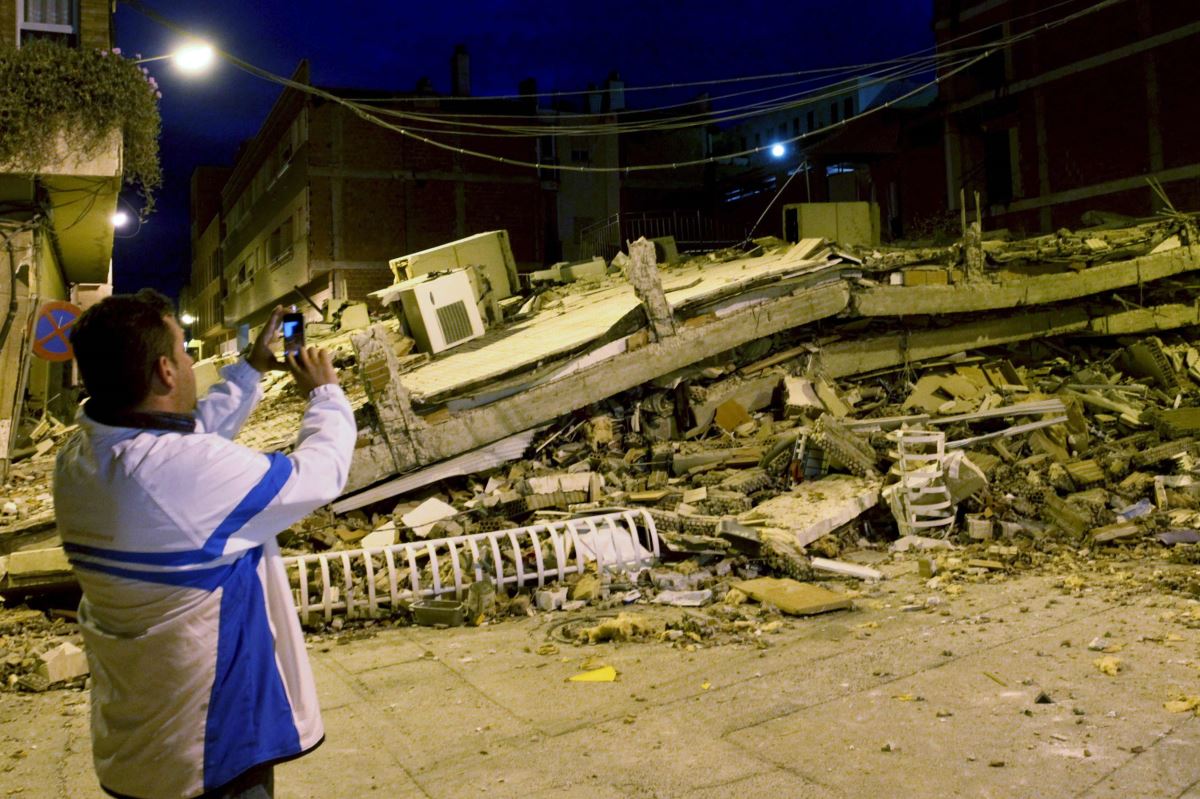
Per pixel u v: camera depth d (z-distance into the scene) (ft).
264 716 6.37
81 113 40.55
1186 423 37.63
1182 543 26.96
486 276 49.14
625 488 33.53
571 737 14.32
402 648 20.59
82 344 6.36
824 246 42.78
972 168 104.58
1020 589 22.54
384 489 32.58
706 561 26.30
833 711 14.73
